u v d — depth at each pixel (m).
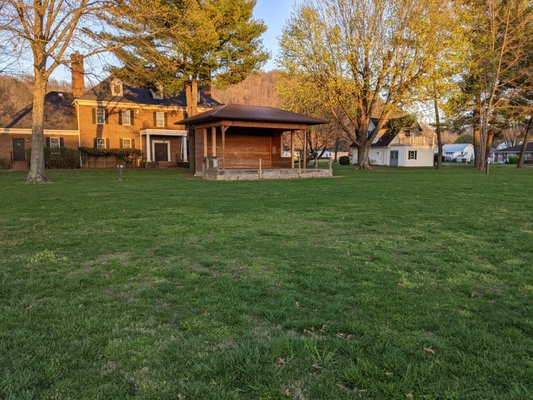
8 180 17.64
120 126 33.06
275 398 2.10
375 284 3.94
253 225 7.09
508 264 4.67
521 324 3.01
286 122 20.31
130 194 12.12
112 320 3.07
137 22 16.52
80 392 2.14
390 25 24.61
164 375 2.32
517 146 76.62
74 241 5.79
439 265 4.62
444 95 25.69
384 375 2.30
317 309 3.32
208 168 19.67
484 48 29.41
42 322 3.03
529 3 29.08
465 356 2.51
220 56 24.97
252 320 3.11
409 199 11.04
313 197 11.48
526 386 2.20
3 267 4.50
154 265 4.60
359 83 25.94
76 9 15.40
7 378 2.23
